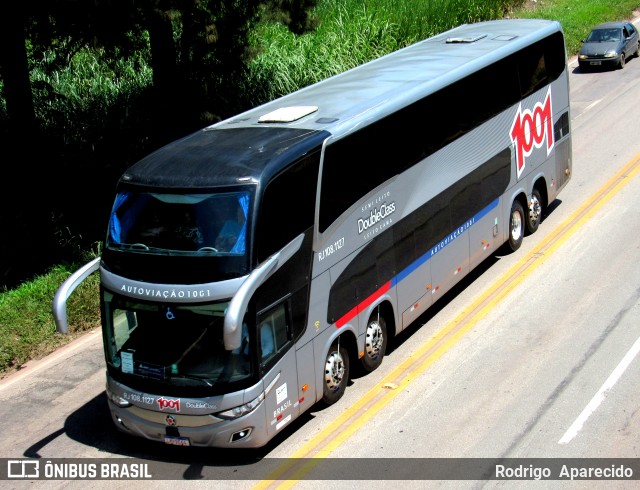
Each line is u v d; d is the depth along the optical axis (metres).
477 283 14.84
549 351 12.16
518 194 15.73
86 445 11.06
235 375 9.57
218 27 19.45
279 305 9.91
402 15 29.66
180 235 9.59
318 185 10.48
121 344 10.08
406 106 12.28
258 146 10.38
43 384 12.88
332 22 28.44
